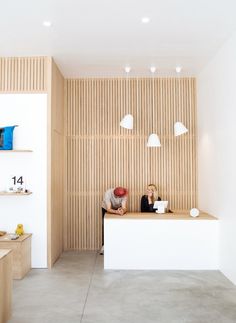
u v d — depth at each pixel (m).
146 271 4.99
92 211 6.38
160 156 6.39
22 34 4.44
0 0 3.54
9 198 5.17
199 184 6.25
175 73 6.22
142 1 3.58
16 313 3.50
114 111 6.43
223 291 4.16
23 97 5.23
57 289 4.22
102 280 4.57
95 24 4.14
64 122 6.41
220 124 4.96
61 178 6.13
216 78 5.16
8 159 5.19
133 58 5.41
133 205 6.36
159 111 6.43
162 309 3.61
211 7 3.72
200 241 5.06
